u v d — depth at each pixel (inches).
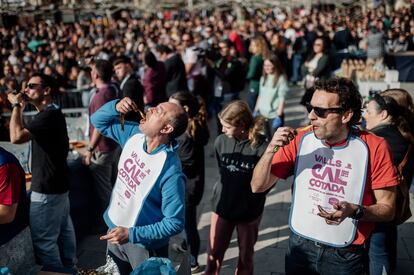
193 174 151.3
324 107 89.6
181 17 948.6
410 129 138.5
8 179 106.5
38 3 564.4
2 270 96.0
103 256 176.1
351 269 97.1
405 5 863.7
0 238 117.9
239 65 309.6
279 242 185.6
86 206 188.1
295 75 527.2
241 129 131.1
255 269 166.6
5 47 537.3
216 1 887.7
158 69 272.8
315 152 96.2
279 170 101.2
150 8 912.3
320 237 96.9
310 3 874.1
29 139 132.1
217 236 138.3
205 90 334.3
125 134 115.4
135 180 102.6
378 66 350.3
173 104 101.4
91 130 185.9
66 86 394.6
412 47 549.3
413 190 210.7
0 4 456.1
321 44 295.3
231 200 132.0
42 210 137.6
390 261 145.2
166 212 99.7
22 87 138.7
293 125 356.5
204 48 396.2
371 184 93.6
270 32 584.1
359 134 94.7
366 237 96.7
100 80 182.9
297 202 99.1
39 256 140.6
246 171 129.7
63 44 556.7
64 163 142.0
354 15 834.2
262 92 239.9
